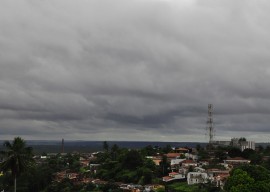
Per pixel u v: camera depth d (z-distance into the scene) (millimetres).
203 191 148250
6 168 85250
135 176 185500
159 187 163625
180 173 186125
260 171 113875
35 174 176000
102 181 189625
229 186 108375
